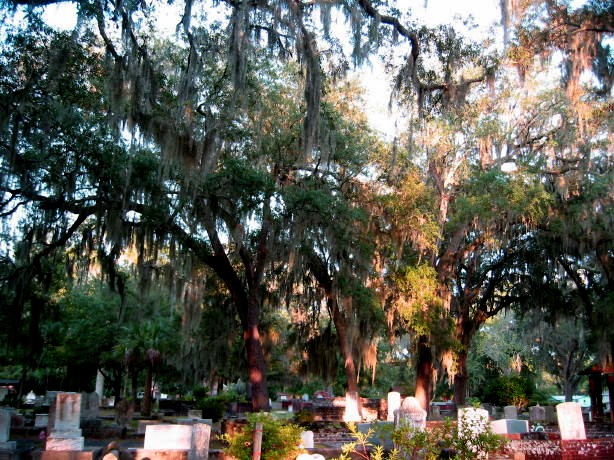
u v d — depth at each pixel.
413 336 25.39
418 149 23.83
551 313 30.48
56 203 18.16
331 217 21.12
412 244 24.38
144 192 18.38
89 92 16.95
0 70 15.31
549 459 14.34
